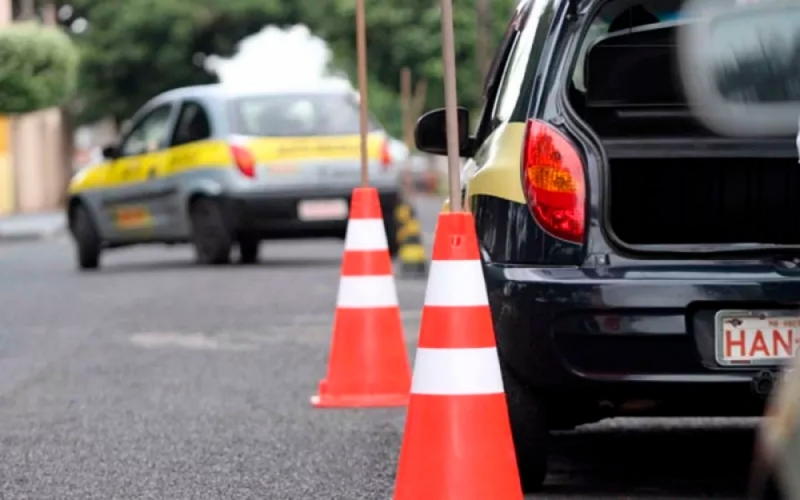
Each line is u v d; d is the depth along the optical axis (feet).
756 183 44.73
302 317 92.48
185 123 136.05
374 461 51.19
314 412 60.64
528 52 45.14
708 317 42.27
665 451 52.60
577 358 42.52
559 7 44.50
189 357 76.74
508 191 43.68
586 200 42.83
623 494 45.96
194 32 374.43
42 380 70.23
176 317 93.91
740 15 45.85
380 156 135.44
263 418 59.47
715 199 44.75
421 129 51.85
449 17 39.65
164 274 127.85
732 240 44.75
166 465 51.08
